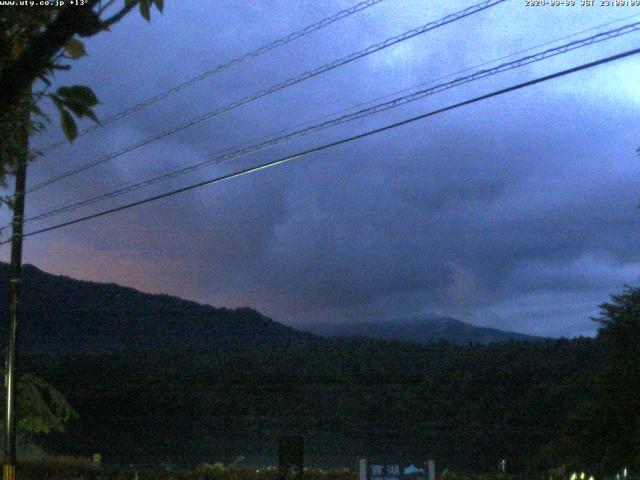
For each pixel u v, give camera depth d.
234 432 54.72
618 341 27.91
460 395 55.06
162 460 45.22
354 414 55.41
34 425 29.02
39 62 2.98
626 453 27.11
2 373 27.89
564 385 44.03
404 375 59.97
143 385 61.50
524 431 46.16
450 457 44.38
